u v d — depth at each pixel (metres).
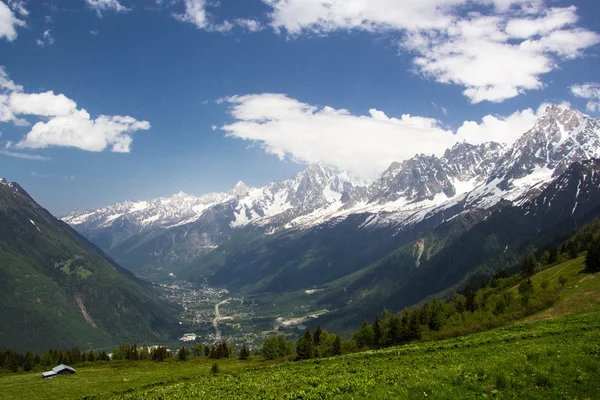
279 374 57.66
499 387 27.80
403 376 35.28
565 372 28.70
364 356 66.69
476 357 44.69
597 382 26.56
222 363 148.88
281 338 164.75
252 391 42.06
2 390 92.00
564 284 127.69
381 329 141.25
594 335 47.47
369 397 29.22
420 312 152.50
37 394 82.69
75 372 123.88
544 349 36.28
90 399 64.19
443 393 27.42
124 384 90.69
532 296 122.06
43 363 180.62
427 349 62.41
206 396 43.09
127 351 183.38
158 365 147.38
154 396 48.84
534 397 25.59
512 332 70.19
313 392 34.75
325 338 162.62
